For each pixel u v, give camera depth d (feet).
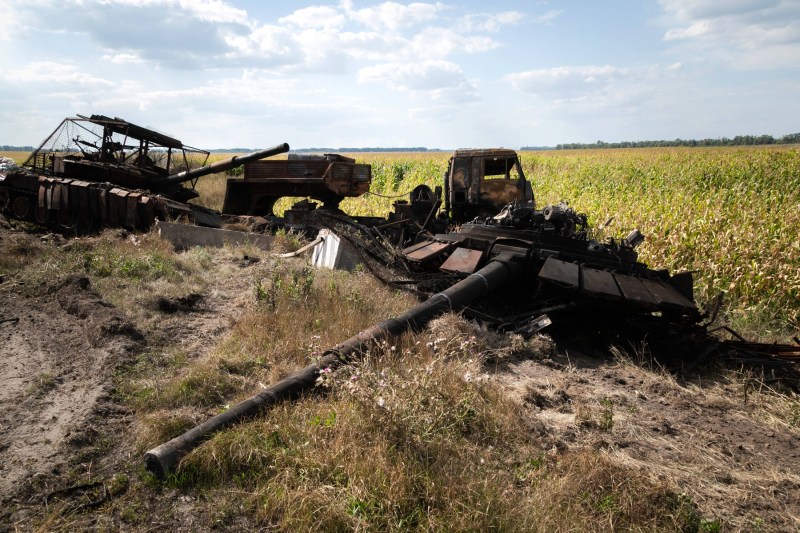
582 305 25.13
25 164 47.47
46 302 24.23
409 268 33.50
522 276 28.40
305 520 11.28
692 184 89.20
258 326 21.29
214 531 11.27
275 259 33.30
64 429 14.39
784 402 20.42
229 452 12.98
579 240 28.40
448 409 15.20
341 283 28.43
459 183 42.42
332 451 13.11
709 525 12.46
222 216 44.39
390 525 11.19
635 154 195.00
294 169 44.37
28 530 10.96
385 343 17.92
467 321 23.09
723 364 23.81
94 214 40.68
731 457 15.96
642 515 12.60
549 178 94.99
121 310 22.89
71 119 45.14
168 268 29.22
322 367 16.67
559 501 12.51
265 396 14.99
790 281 33.86
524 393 18.19
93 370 17.74
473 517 11.56
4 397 16.01
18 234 37.70
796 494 14.23
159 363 18.47
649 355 24.52
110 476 12.78
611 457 14.80
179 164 52.80
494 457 14.16
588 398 18.92
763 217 48.42
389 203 67.92
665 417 18.33
